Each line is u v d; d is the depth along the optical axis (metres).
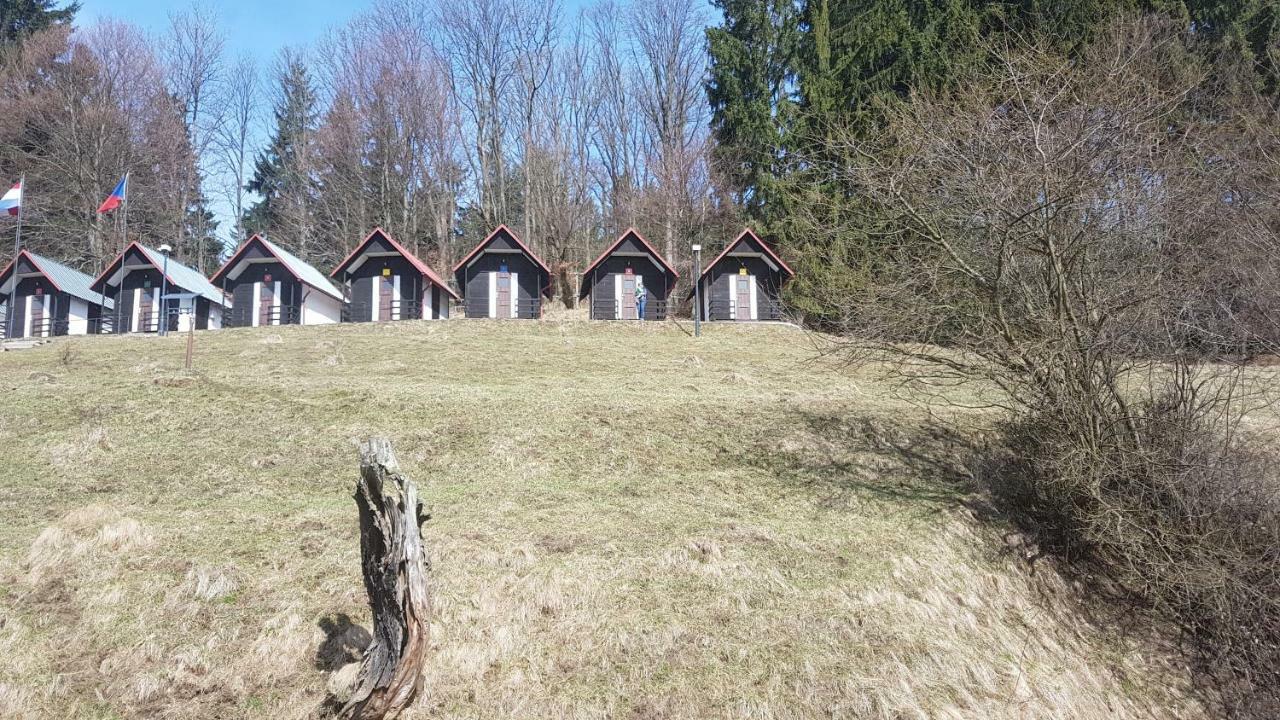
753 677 6.75
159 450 12.13
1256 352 8.86
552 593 7.66
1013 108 9.45
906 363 11.04
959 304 9.74
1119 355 9.07
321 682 6.40
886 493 11.32
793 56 37.25
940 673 7.14
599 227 53.41
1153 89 9.12
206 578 7.51
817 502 10.89
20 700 5.98
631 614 7.47
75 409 13.62
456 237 56.41
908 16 27.06
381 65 51.50
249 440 12.65
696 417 14.39
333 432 13.04
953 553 9.45
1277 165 9.44
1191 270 8.75
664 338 26.02
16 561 7.91
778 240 31.06
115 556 8.05
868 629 7.55
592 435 13.20
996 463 11.96
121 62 44.59
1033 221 8.84
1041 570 9.45
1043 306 9.40
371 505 6.01
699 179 45.16
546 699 6.39
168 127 46.47
